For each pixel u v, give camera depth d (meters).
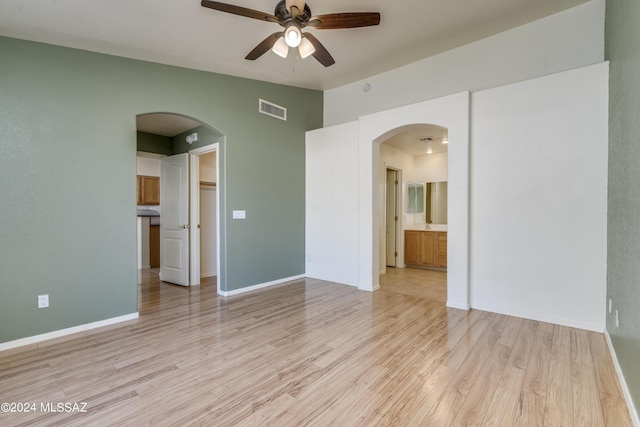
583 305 2.87
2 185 2.54
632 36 1.93
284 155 4.82
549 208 3.02
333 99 5.31
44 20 2.44
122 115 3.17
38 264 2.71
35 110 2.68
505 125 3.25
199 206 5.03
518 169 3.19
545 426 1.63
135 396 1.92
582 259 2.87
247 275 4.34
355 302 3.83
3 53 2.54
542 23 3.41
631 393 1.75
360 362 2.33
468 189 3.44
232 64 3.73
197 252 4.78
